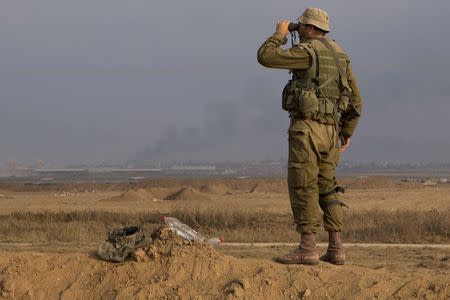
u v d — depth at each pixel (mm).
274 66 12188
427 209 74938
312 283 11516
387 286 11305
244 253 30531
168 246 12531
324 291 11352
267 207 77375
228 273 11930
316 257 12602
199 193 99875
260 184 142875
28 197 115000
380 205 83250
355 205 82938
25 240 39562
